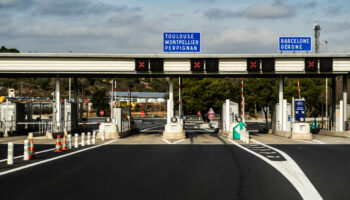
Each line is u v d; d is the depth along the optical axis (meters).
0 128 35.16
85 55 31.97
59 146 19.39
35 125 43.75
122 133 32.69
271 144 24.50
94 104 109.00
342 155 17.42
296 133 29.41
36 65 32.12
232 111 37.56
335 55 32.22
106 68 32.25
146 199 8.23
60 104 33.53
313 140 28.47
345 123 35.50
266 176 11.38
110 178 10.93
